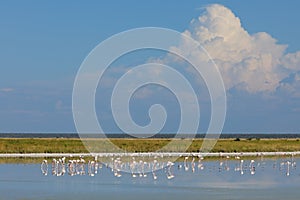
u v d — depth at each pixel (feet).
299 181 321.32
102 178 328.29
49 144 572.92
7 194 266.98
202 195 264.72
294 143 652.07
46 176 336.70
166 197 258.37
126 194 266.57
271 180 326.03
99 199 253.44
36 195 263.90
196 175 347.56
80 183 305.12
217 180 321.93
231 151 547.08
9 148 525.34
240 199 254.47
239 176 345.51
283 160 467.93
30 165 402.52
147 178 328.90
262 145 609.42
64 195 264.11
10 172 357.20
